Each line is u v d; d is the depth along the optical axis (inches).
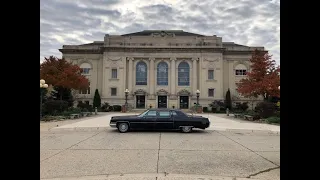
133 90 2165.4
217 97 2132.1
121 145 415.2
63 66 1477.6
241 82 1551.4
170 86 2161.7
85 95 2204.7
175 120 594.6
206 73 2151.8
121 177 231.8
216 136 545.0
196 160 308.5
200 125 596.7
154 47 2160.4
